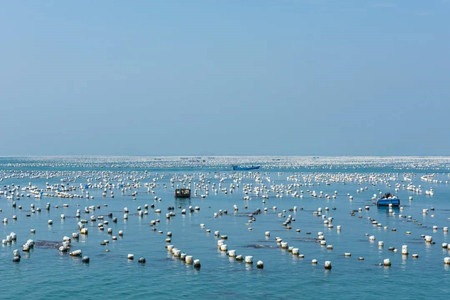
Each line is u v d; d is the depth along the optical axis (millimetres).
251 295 56438
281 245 78938
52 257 70938
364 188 184500
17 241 81375
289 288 58688
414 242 82875
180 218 107438
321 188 185750
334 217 110875
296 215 113312
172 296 56188
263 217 109438
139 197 149000
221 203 135750
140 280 61219
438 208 129250
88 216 108812
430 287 59406
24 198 143000
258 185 195500
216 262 69000
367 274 63969
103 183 193750
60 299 55406
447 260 68750
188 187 182125
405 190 180875
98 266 66750
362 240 84312
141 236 86375
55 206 125125
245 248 77438
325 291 57875
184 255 70312
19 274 63219
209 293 57031
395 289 58688
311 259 70875
